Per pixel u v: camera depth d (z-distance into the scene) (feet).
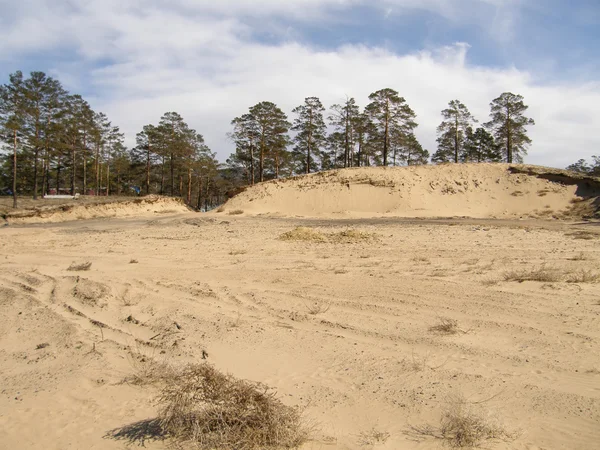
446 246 63.62
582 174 164.14
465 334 24.44
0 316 31.99
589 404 15.89
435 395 17.10
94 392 18.62
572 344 22.13
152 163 259.39
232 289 37.58
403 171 185.88
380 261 50.55
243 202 183.21
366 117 215.10
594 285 34.12
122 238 85.92
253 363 21.39
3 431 15.65
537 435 14.08
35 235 89.81
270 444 13.79
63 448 14.32
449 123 228.63
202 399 14.70
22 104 172.86
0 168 231.71
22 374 21.21
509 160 212.02
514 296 31.68
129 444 14.32
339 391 17.90
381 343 23.66
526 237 75.31
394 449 13.56
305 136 224.53
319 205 173.47
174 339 25.44
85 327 28.43
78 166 260.42
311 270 45.93
